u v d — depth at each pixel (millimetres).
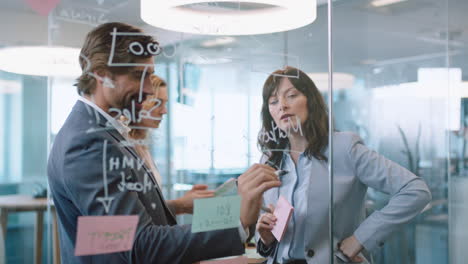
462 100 1778
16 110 984
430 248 1646
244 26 1224
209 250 1060
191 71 1136
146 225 983
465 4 1816
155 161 1075
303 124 1366
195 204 1058
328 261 1400
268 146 1291
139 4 1040
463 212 1751
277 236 1294
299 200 1354
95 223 934
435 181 1723
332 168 1428
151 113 1053
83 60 965
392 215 1512
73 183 913
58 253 1035
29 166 1008
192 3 1123
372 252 1504
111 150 956
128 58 1004
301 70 1375
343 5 1509
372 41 1591
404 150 1643
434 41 1752
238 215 1150
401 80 1655
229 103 1208
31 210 1010
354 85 1542
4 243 979
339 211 1428
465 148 1758
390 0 1644
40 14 977
